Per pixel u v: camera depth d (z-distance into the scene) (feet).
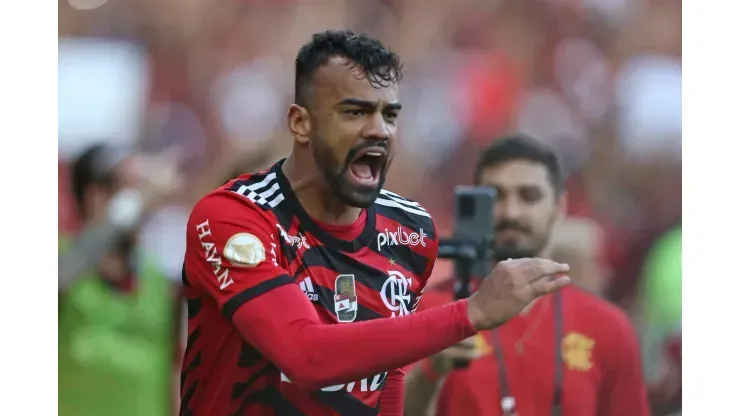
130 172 56.54
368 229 36.86
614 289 94.89
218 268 33.42
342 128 34.01
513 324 49.73
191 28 122.62
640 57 131.23
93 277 56.49
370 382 36.60
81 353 56.44
